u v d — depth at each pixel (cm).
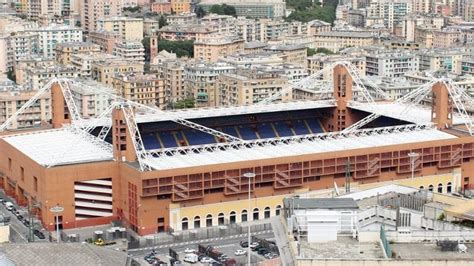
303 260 19200
